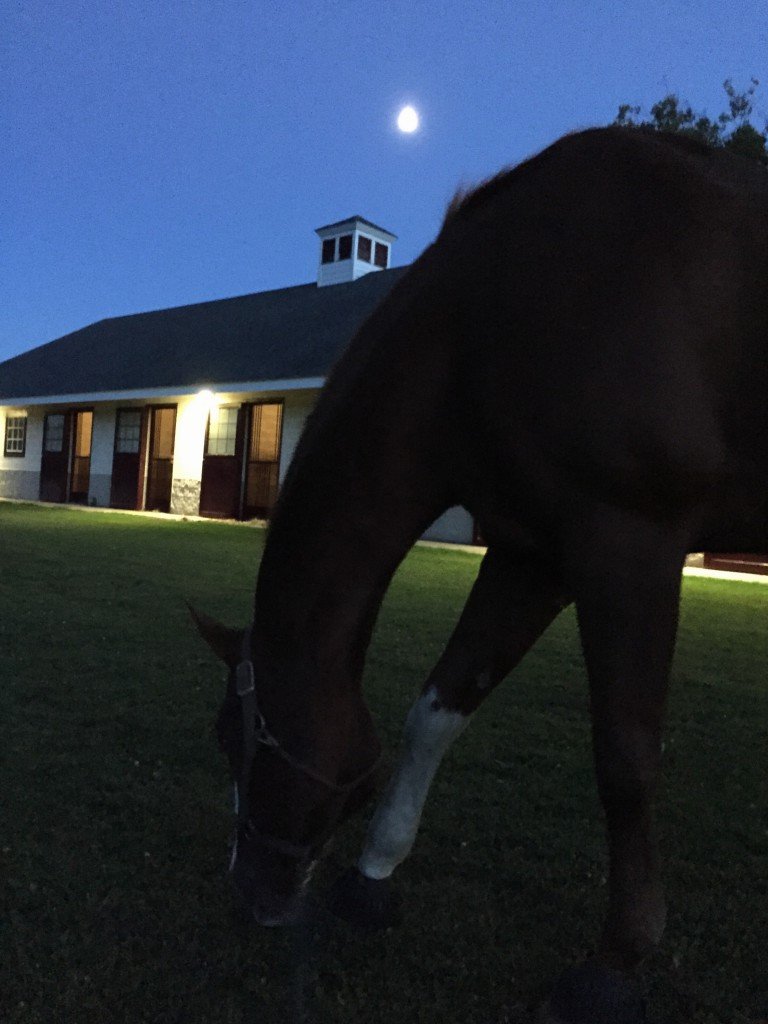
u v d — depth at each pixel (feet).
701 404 4.83
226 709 5.58
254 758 5.32
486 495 5.44
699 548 5.65
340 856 7.63
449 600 20.89
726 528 5.35
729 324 4.91
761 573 32.81
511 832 7.93
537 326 4.94
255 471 48.55
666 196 5.08
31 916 6.26
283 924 5.57
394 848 6.41
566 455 4.90
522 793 8.86
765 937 6.36
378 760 5.56
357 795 5.50
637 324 4.82
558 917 6.55
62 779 8.75
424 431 5.39
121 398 52.54
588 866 7.32
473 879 7.10
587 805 8.59
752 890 7.06
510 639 6.10
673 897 6.91
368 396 5.37
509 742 10.40
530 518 5.32
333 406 5.49
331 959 5.96
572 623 19.06
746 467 5.07
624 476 4.81
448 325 5.29
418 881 7.07
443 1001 5.51
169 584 21.03
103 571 22.88
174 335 63.87
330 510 5.35
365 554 5.43
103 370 60.80
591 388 4.80
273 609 5.39
